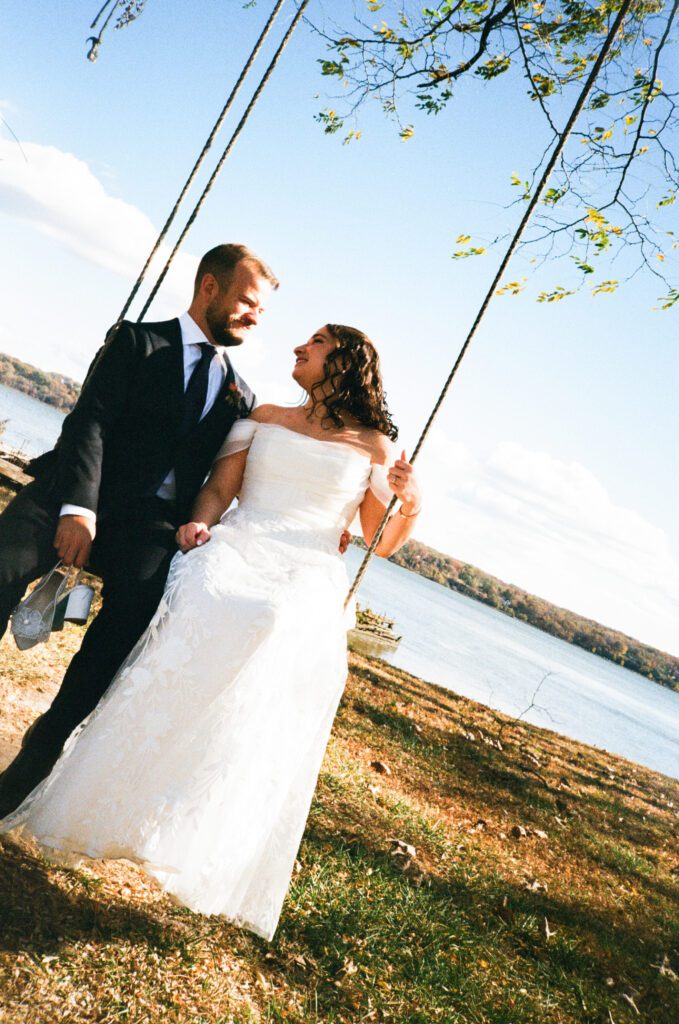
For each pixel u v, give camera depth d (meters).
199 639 2.62
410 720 10.24
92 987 2.37
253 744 2.64
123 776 2.53
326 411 3.24
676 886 7.25
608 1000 3.91
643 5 5.73
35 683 4.60
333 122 6.64
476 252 5.88
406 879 4.18
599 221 5.67
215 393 3.11
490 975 3.61
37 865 2.83
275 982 2.84
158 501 3.03
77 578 2.81
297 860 3.86
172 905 2.96
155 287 2.91
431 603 141.00
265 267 3.04
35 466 2.94
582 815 9.04
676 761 49.97
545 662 115.38
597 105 5.97
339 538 3.12
